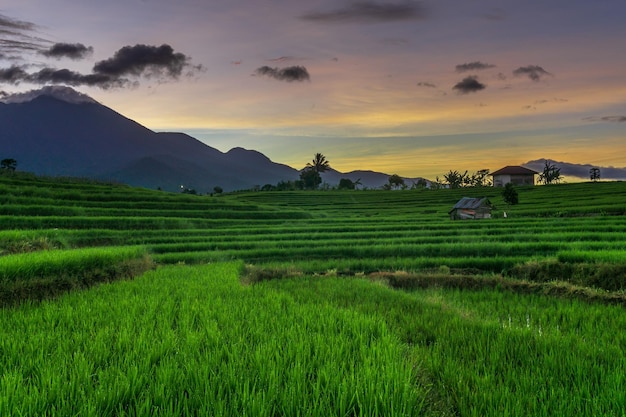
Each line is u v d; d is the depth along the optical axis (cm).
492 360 558
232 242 2708
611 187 8650
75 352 523
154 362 502
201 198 6362
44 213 3994
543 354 585
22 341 559
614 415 397
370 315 768
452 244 2162
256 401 378
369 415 365
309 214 5906
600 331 741
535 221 3794
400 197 10300
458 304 1051
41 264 1051
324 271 1734
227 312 755
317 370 466
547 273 1480
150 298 884
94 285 1149
